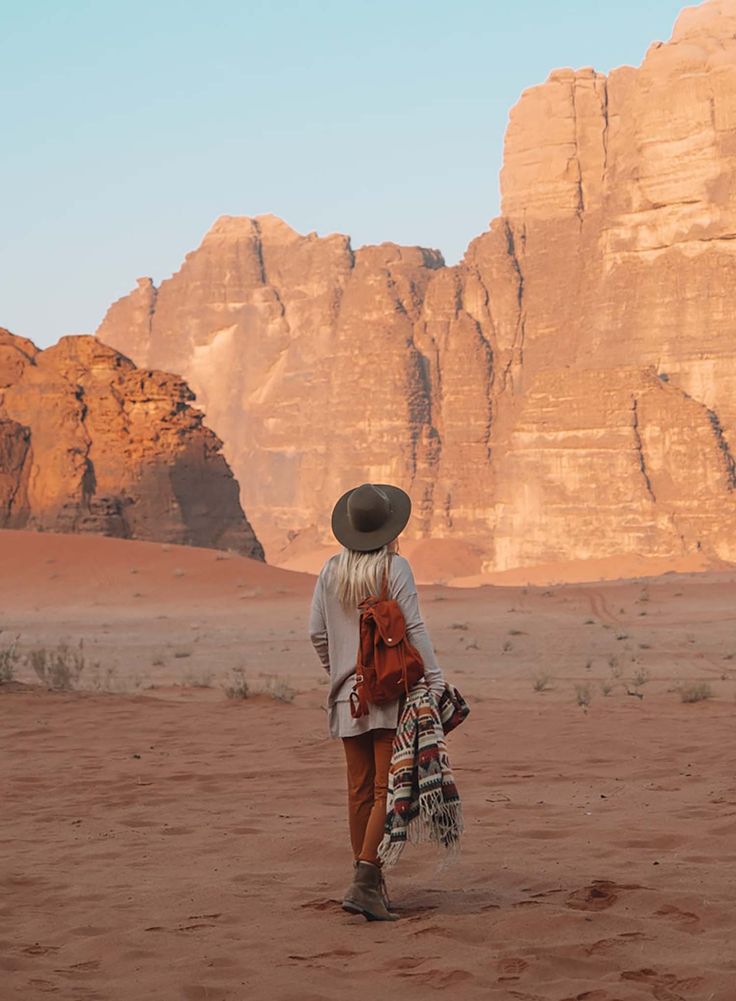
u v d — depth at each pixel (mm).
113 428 133875
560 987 4684
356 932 5547
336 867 6945
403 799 5711
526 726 13898
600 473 186000
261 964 5078
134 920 5852
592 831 7633
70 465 130000
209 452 137625
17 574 63250
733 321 197125
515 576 119812
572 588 61031
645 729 13344
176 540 131250
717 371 196375
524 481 191750
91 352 139125
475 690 21641
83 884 6676
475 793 9445
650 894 5883
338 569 6047
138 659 32062
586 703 17484
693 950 5074
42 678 20266
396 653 5824
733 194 199625
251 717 15227
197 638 40344
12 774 10914
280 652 34156
